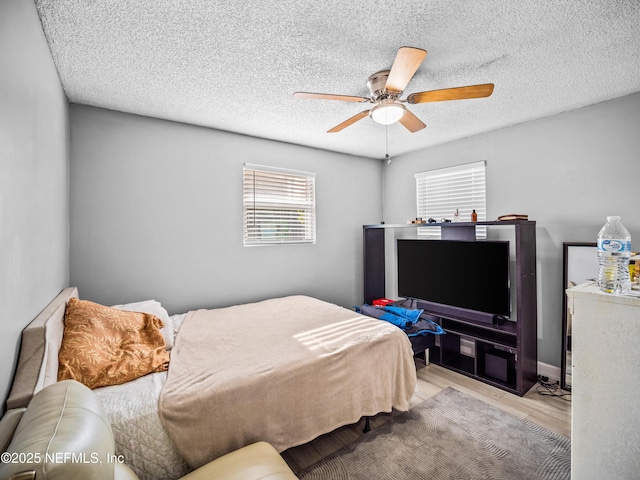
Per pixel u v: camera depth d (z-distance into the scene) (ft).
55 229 5.87
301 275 12.12
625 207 7.86
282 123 9.55
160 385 5.02
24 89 3.96
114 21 4.93
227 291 10.30
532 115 9.14
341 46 5.67
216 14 4.80
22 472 2.04
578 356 3.95
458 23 5.06
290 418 5.47
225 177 10.21
